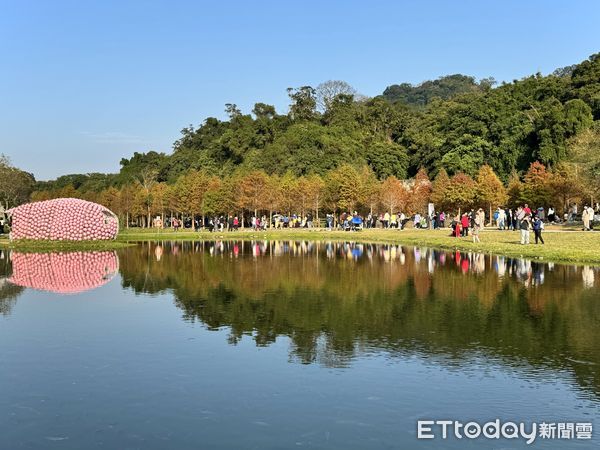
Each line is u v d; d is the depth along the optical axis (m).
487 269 26.56
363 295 19.48
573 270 25.53
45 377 10.84
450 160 105.56
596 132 79.69
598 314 15.77
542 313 15.96
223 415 8.94
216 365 11.42
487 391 9.83
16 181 97.69
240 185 81.88
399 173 118.50
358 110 139.00
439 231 62.66
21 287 23.02
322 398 9.58
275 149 113.75
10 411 9.20
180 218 102.62
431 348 12.41
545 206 71.94
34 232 48.97
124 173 151.00
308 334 13.80
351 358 11.74
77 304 18.73
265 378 10.60
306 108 140.62
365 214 86.00
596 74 106.25
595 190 61.88
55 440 8.16
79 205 50.72
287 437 8.17
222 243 52.16
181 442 8.06
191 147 153.50
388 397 9.60
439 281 22.73
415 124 135.88
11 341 13.58
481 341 12.94
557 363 11.28
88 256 38.41
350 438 8.13
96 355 12.27
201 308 17.55
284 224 86.50
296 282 23.06
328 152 110.94
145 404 9.42
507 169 101.19
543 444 7.93
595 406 9.22
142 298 19.81
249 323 15.20
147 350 12.62
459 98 137.50
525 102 110.94
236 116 151.88
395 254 36.50
